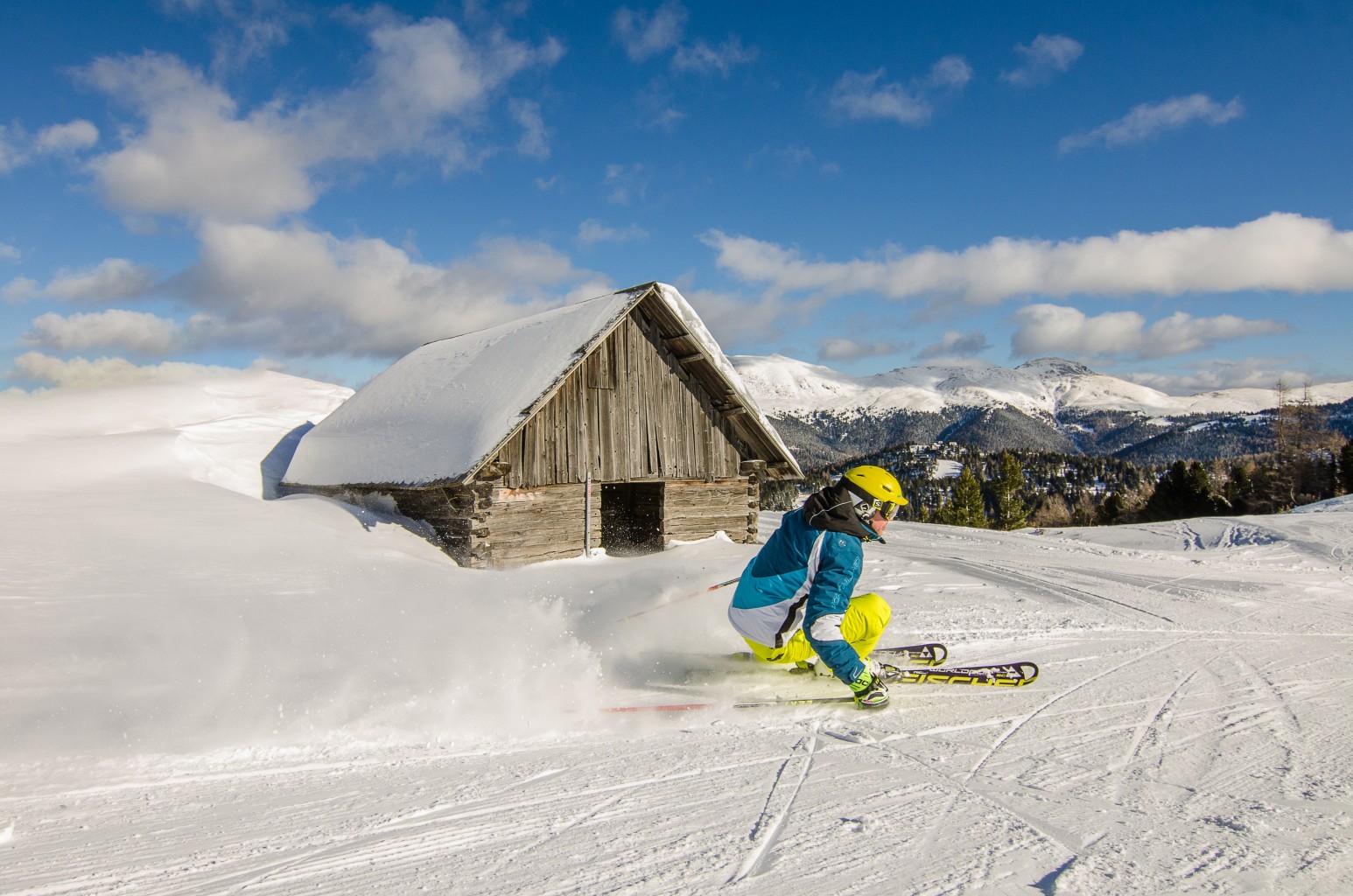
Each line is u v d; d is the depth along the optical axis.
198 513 11.77
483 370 15.48
